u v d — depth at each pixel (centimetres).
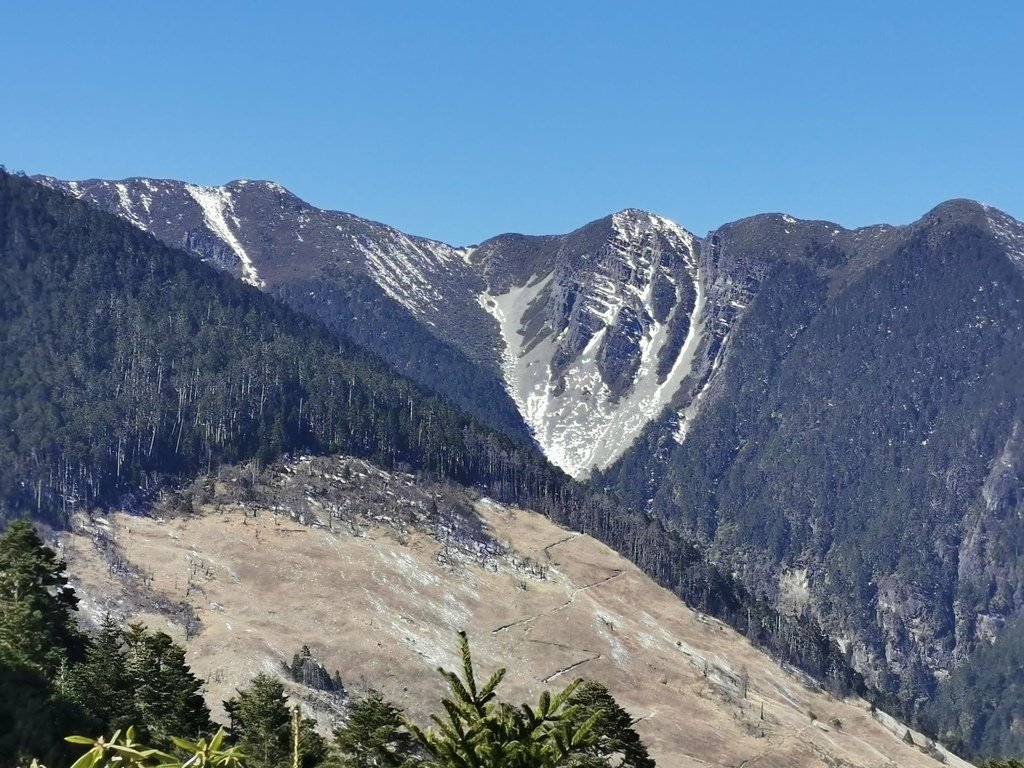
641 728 16712
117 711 6850
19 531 7869
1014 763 6869
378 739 6119
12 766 4900
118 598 16725
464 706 1977
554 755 1958
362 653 16425
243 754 1328
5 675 5978
